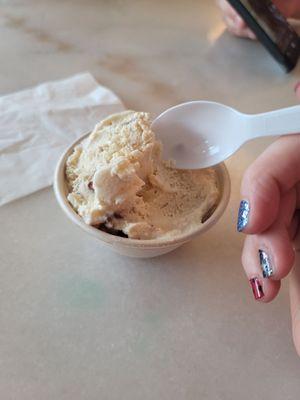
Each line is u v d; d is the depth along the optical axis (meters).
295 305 0.14
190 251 0.17
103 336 0.14
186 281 0.16
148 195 0.15
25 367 0.13
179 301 0.15
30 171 0.19
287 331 0.15
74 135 0.21
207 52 0.28
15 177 0.19
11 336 0.14
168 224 0.15
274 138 0.22
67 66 0.26
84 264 0.16
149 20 0.31
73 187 0.15
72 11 0.31
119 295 0.15
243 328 0.15
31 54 0.26
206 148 0.16
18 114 0.21
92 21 0.30
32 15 0.30
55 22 0.30
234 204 0.19
